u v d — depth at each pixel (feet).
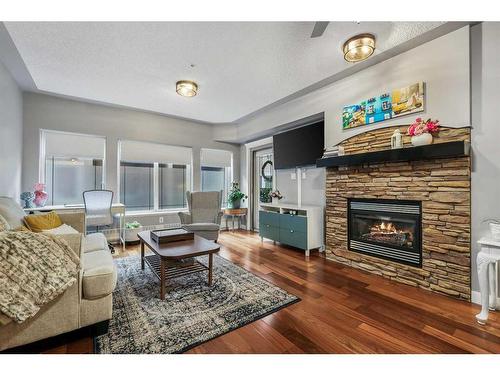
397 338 5.26
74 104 13.01
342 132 10.39
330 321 5.94
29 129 11.85
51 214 8.80
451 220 7.24
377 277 8.90
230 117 16.30
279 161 14.43
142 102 13.25
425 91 7.81
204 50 7.98
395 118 8.61
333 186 10.91
